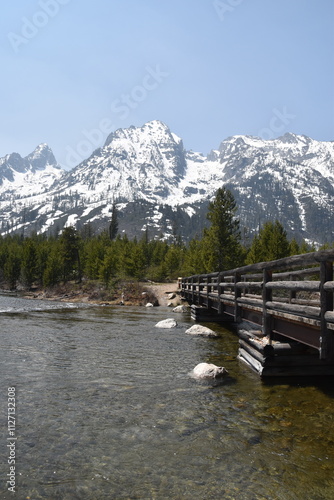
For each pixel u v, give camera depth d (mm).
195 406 6543
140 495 3732
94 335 14805
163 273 62875
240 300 11969
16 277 68062
